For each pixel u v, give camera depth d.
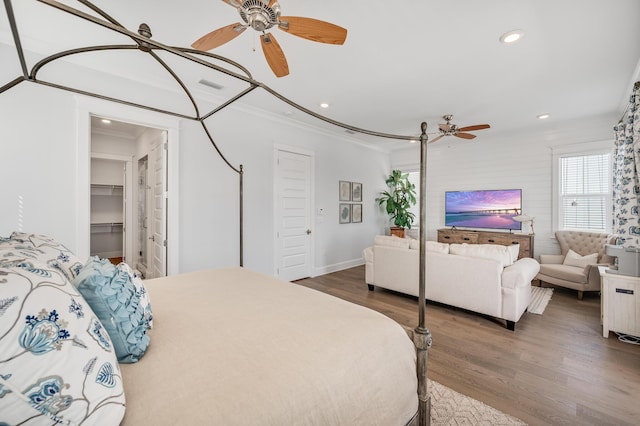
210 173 3.58
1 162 2.28
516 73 2.95
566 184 4.67
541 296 3.87
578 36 2.31
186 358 1.05
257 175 4.11
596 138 4.35
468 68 2.85
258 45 2.43
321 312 1.52
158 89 3.12
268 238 4.29
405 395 1.22
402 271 3.70
